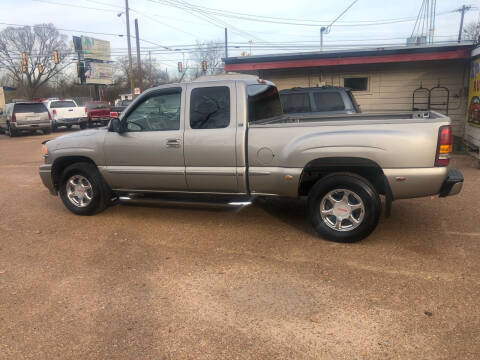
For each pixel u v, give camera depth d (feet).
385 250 14.42
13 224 19.16
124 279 12.93
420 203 20.11
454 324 9.90
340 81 41.14
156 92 17.31
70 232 17.69
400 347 9.14
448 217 17.85
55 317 10.83
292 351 9.14
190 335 9.85
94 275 13.29
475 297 11.06
